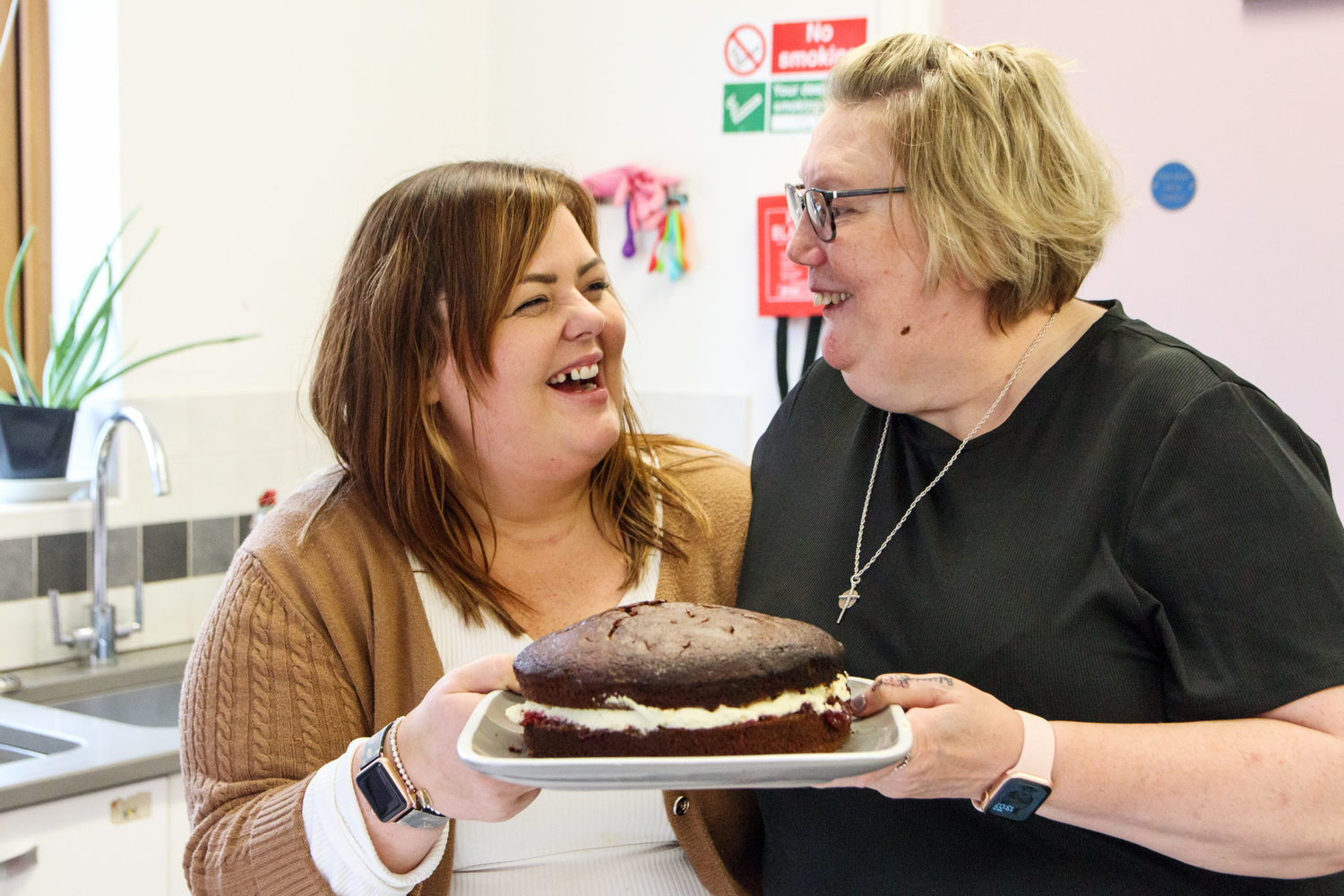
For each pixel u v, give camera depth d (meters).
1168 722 0.95
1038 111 0.99
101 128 2.29
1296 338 2.02
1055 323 1.05
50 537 2.21
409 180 1.16
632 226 2.74
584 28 2.81
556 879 1.12
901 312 1.03
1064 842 0.98
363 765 0.94
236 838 1.01
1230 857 0.88
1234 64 2.04
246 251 2.50
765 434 1.31
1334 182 1.97
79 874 1.69
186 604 2.42
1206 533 0.92
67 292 2.38
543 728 0.85
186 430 2.40
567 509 1.20
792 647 0.86
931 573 1.04
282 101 2.55
